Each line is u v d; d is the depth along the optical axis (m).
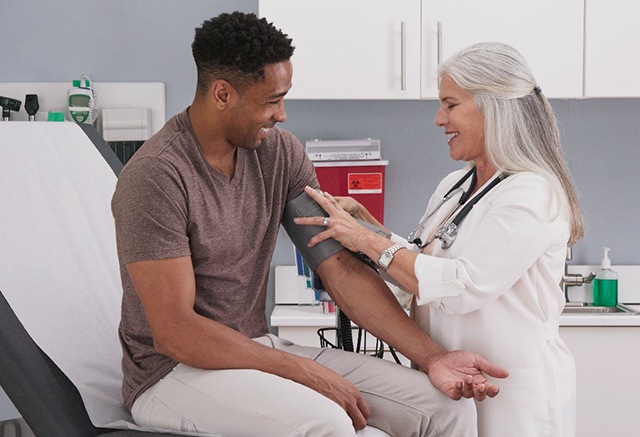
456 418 1.96
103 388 2.11
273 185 2.06
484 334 2.05
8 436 2.54
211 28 1.88
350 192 3.38
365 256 2.17
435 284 1.96
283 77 1.90
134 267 1.84
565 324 3.16
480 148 2.11
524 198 1.98
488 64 2.05
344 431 1.76
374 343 3.23
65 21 3.50
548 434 2.04
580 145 3.60
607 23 3.20
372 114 3.58
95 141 2.62
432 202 2.42
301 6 3.20
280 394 1.80
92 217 2.42
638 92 3.21
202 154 1.94
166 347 1.87
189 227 1.90
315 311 3.36
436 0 3.19
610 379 3.20
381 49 3.21
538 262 2.05
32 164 2.40
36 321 2.14
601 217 3.62
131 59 3.52
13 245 2.24
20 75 3.50
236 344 1.88
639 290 3.56
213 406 1.84
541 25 3.20
